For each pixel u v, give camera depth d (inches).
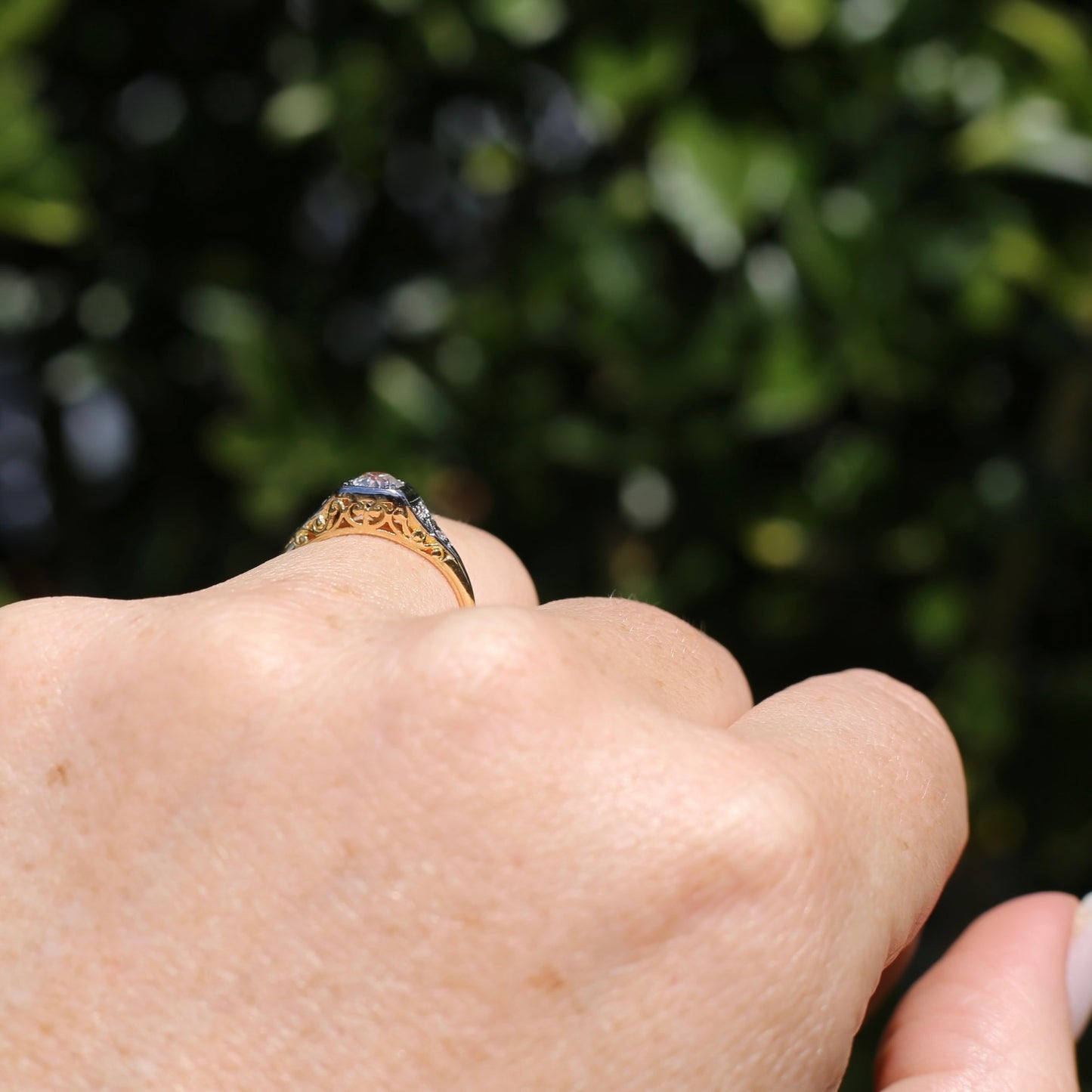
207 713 9.3
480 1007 9.1
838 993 9.2
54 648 9.6
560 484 16.6
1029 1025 9.9
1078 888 17.6
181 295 17.0
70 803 9.4
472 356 15.8
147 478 18.5
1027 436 16.3
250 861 9.2
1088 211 13.7
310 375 16.5
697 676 9.8
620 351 14.8
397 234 17.8
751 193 13.7
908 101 13.8
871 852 9.4
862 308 13.9
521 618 9.3
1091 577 17.4
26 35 13.5
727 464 15.8
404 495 10.2
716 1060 9.1
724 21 14.0
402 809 9.2
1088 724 16.3
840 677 10.1
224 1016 9.2
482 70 15.4
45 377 17.4
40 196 13.9
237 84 17.6
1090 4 14.8
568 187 15.6
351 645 9.4
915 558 15.6
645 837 9.1
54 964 9.3
